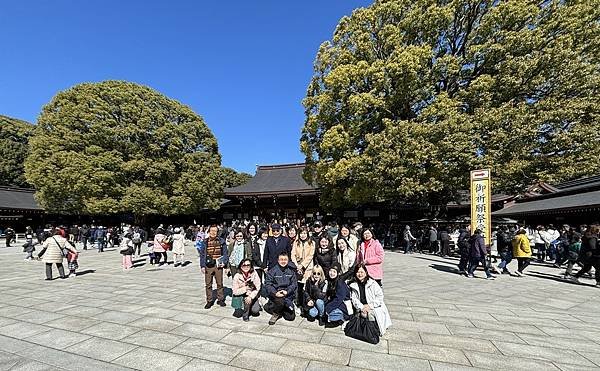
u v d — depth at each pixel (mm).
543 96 15477
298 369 3799
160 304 6738
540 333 5102
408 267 12328
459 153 14055
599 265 9078
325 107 19781
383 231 22297
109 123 25375
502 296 7672
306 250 6816
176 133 28531
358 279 5094
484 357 4176
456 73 17078
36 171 23344
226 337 4836
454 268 12148
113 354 4234
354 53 19891
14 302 6930
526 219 23234
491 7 16781
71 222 33344
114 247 22703
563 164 14031
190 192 27672
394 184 16703
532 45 15086
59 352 4301
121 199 24188
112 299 7180
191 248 21469
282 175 36062
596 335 5027
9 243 22812
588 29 14836
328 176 18844
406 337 4859
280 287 5680
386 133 16797
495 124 14195
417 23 17781
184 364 3939
